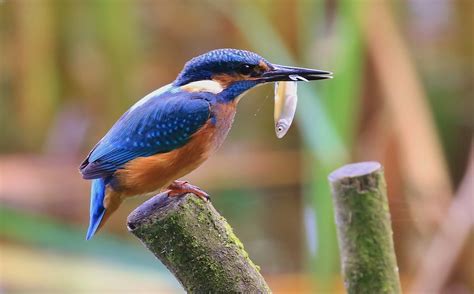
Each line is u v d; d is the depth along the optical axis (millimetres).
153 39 14664
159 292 10062
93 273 10078
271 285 12086
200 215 5281
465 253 11133
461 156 14695
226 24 14398
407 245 11453
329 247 9664
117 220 13109
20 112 14062
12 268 9938
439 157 11750
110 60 13016
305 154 11648
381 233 6184
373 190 6145
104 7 12789
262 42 11398
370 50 12469
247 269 5301
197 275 5273
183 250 5258
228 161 13391
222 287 5254
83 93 14133
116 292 10039
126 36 13008
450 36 15039
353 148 12125
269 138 14430
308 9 11188
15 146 14320
